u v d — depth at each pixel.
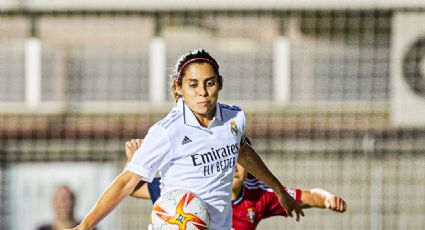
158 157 13.45
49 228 33.97
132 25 38.91
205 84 13.42
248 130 36.91
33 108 38.38
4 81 39.00
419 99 37.44
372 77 38.31
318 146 35.47
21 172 34.47
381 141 35.34
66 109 38.53
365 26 38.16
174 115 13.60
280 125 37.03
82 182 34.66
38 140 36.19
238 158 14.80
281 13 37.75
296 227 34.84
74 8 37.59
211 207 13.71
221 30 38.84
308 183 35.25
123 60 39.09
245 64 38.88
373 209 34.75
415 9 37.16
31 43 39.06
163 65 39.00
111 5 37.44
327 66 38.53
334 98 38.34
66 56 39.16
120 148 35.91
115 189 13.40
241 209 17.89
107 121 37.88
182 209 13.37
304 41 38.62
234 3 37.03
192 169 13.55
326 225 34.88
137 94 38.94
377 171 35.03
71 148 35.72
